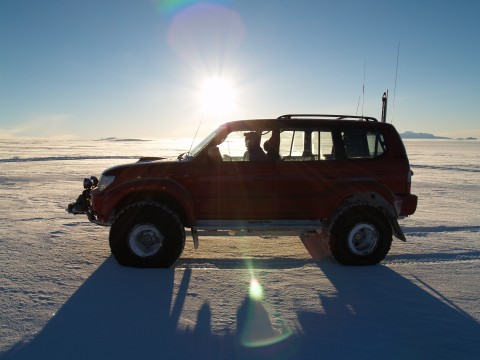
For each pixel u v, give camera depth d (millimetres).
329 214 4848
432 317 3428
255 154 4895
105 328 3162
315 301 3740
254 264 4895
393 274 4508
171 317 3369
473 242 5996
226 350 2871
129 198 4840
